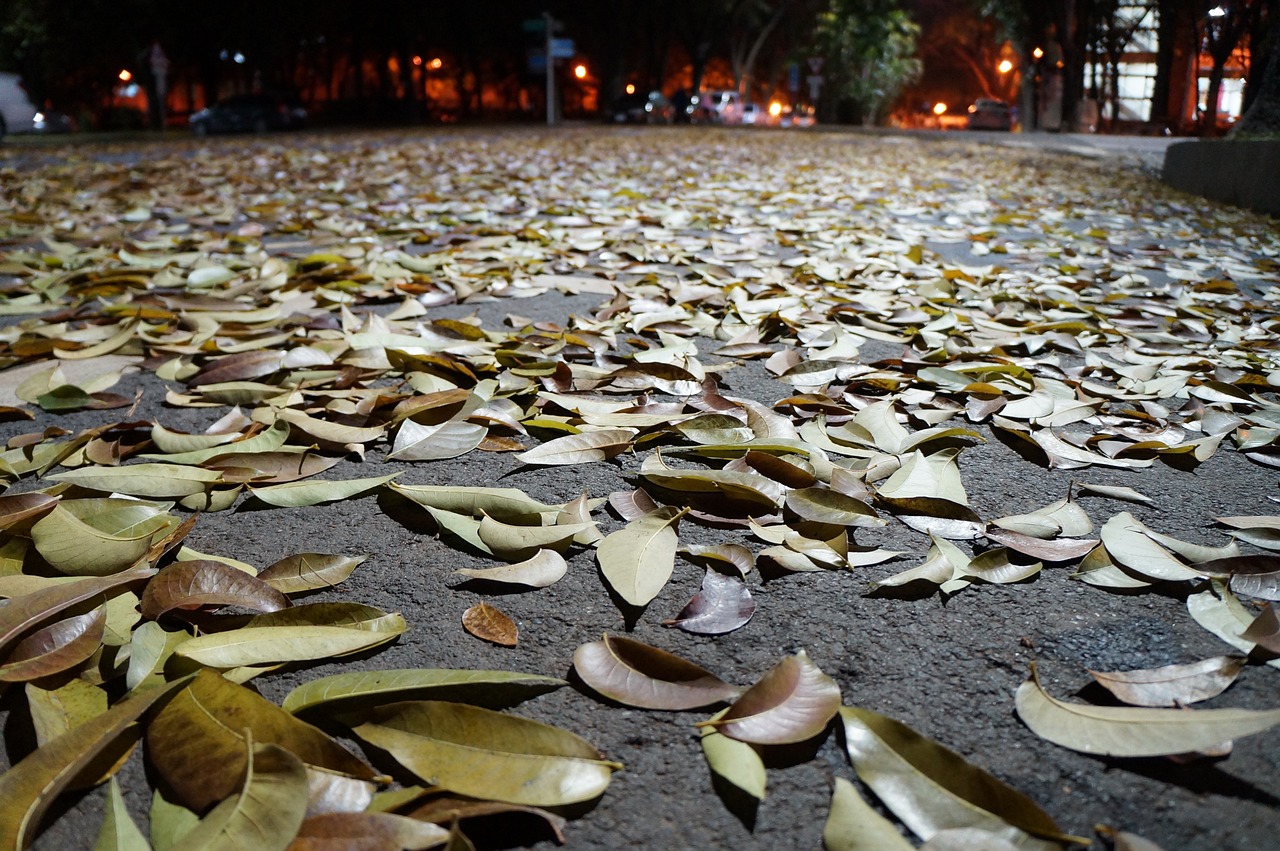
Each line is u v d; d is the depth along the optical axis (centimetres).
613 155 1561
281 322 355
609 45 3994
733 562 173
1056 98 2881
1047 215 784
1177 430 249
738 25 4753
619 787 125
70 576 166
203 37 3497
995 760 129
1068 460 229
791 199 874
